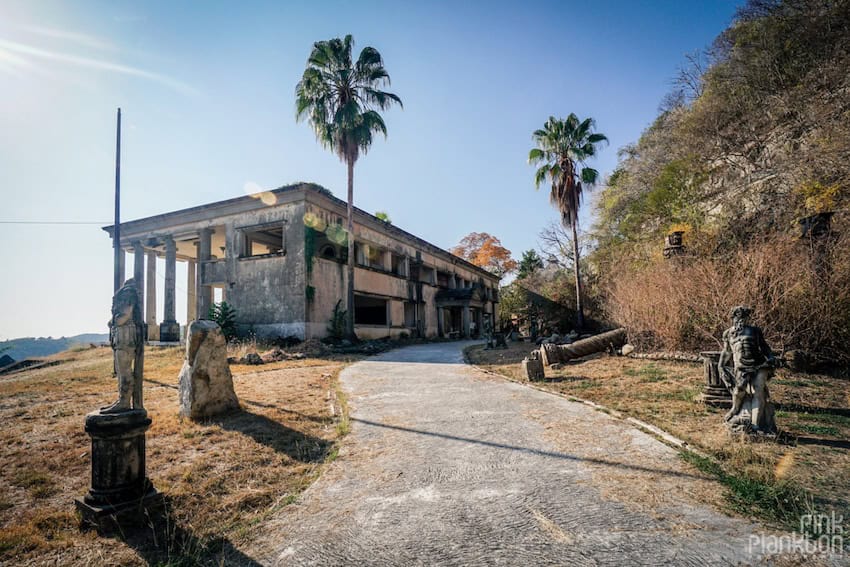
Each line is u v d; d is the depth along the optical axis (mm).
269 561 2910
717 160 18234
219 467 4746
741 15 18531
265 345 19156
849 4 14555
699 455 4594
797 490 3627
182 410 7016
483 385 9797
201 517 3617
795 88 15578
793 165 13414
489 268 56219
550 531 3156
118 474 3553
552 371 11625
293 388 9672
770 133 16234
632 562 2719
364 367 13562
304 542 3143
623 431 5676
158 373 12828
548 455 4867
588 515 3389
